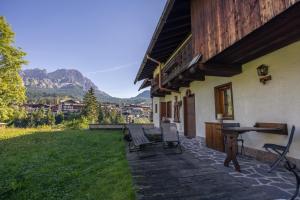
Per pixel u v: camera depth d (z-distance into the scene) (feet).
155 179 12.31
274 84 15.23
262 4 10.99
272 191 10.04
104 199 10.12
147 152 21.12
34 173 15.10
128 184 11.55
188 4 21.11
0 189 12.42
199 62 18.12
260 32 12.12
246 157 17.58
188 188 10.73
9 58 61.57
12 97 63.46
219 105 23.81
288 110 13.97
